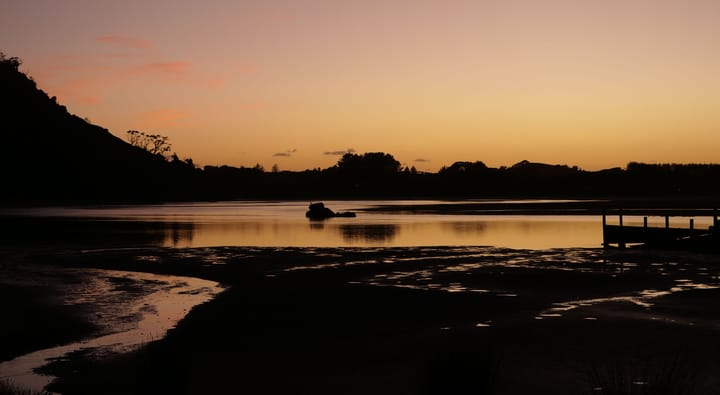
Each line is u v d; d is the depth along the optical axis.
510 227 56.22
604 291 19.97
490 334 14.12
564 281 22.20
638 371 10.97
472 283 21.91
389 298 19.02
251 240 43.12
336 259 29.91
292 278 23.62
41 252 34.16
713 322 15.05
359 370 11.59
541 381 10.64
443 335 14.11
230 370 11.70
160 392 10.59
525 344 13.14
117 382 11.10
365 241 42.00
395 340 13.77
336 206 127.06
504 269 25.66
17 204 140.50
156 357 12.67
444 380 8.12
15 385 10.93
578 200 170.12
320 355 12.66
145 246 37.97
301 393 10.39
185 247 37.22
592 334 13.93
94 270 26.73
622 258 29.58
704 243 31.89
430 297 19.09
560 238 43.66
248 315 16.80
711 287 20.62
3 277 24.66
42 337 14.62
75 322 16.20
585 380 10.00
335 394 10.30
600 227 55.41
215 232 51.41
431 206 122.75
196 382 11.03
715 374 10.85
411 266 26.91
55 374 11.64
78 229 55.28
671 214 75.94
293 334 14.52
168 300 19.41
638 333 13.96
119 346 13.70
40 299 19.62
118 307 18.27
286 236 46.84
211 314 17.02
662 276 23.30
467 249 34.69
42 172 176.75
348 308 17.53
